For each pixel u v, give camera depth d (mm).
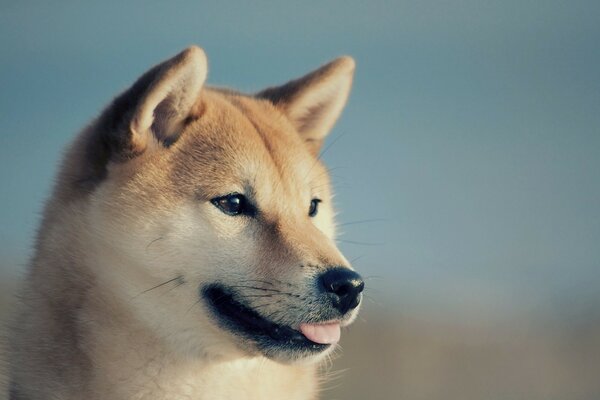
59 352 12078
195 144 12688
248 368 12516
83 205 12312
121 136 12312
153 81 12180
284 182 12922
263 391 12570
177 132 12742
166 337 12070
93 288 12062
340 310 12125
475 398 25453
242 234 12375
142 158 12336
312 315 12039
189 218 12211
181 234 12125
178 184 12312
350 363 26344
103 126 12508
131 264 12016
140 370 12039
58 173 12961
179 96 12594
